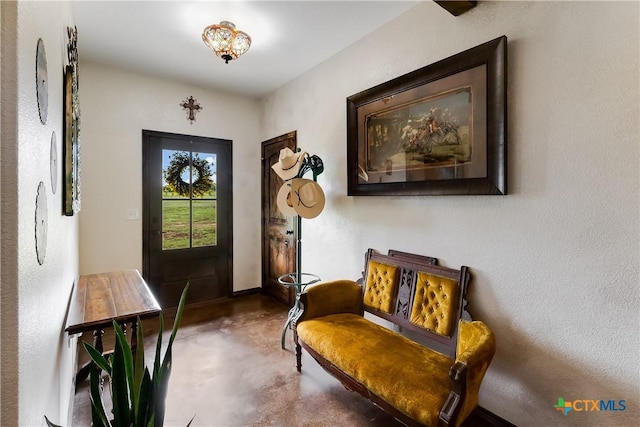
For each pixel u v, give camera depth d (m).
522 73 1.58
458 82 1.81
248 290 4.06
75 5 2.07
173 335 1.04
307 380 2.15
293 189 2.50
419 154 2.04
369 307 2.28
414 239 2.13
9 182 0.62
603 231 1.35
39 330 0.85
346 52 2.67
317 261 3.03
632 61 1.26
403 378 1.48
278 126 3.67
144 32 2.43
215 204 3.80
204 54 2.81
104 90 3.06
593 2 1.36
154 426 0.95
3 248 0.61
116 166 3.15
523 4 1.57
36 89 0.82
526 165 1.58
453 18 1.88
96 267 3.06
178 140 3.51
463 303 1.79
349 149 2.55
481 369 1.37
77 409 1.86
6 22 0.61
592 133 1.37
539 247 1.54
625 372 1.30
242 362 2.38
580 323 1.41
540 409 1.54
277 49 2.71
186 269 3.63
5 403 0.62
